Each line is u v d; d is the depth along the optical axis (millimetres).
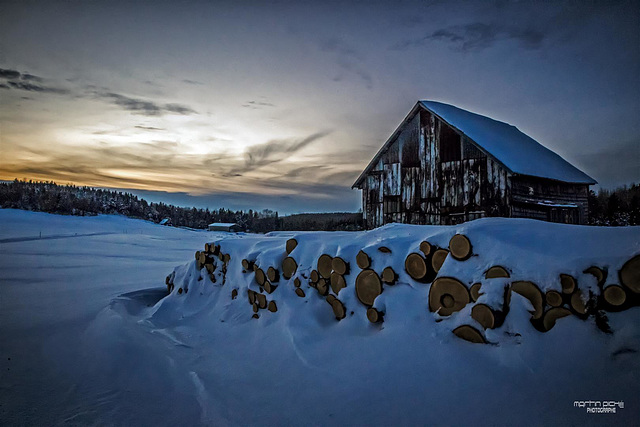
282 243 5402
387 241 3904
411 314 3324
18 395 2889
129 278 9961
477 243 3162
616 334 2309
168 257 18625
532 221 3318
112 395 2930
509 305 2764
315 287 4395
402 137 12031
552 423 1999
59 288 7895
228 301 5406
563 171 12773
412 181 11648
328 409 2557
